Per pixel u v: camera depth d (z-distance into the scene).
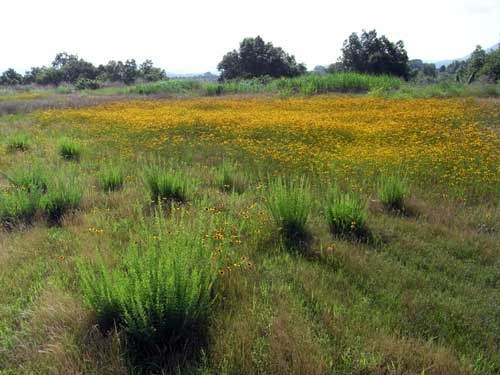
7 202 5.48
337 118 12.85
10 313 3.36
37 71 62.69
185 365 2.79
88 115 15.23
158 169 6.67
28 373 2.69
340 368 2.76
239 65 51.34
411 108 14.38
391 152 8.16
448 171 7.04
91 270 3.29
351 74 23.78
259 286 3.74
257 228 4.98
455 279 3.97
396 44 41.75
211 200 6.05
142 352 2.90
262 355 2.81
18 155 9.24
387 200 5.89
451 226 5.29
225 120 12.52
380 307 3.50
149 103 19.69
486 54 36.44
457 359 2.85
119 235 4.89
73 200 5.82
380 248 4.64
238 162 8.44
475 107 13.69
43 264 4.18
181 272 3.05
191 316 3.02
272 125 11.34
